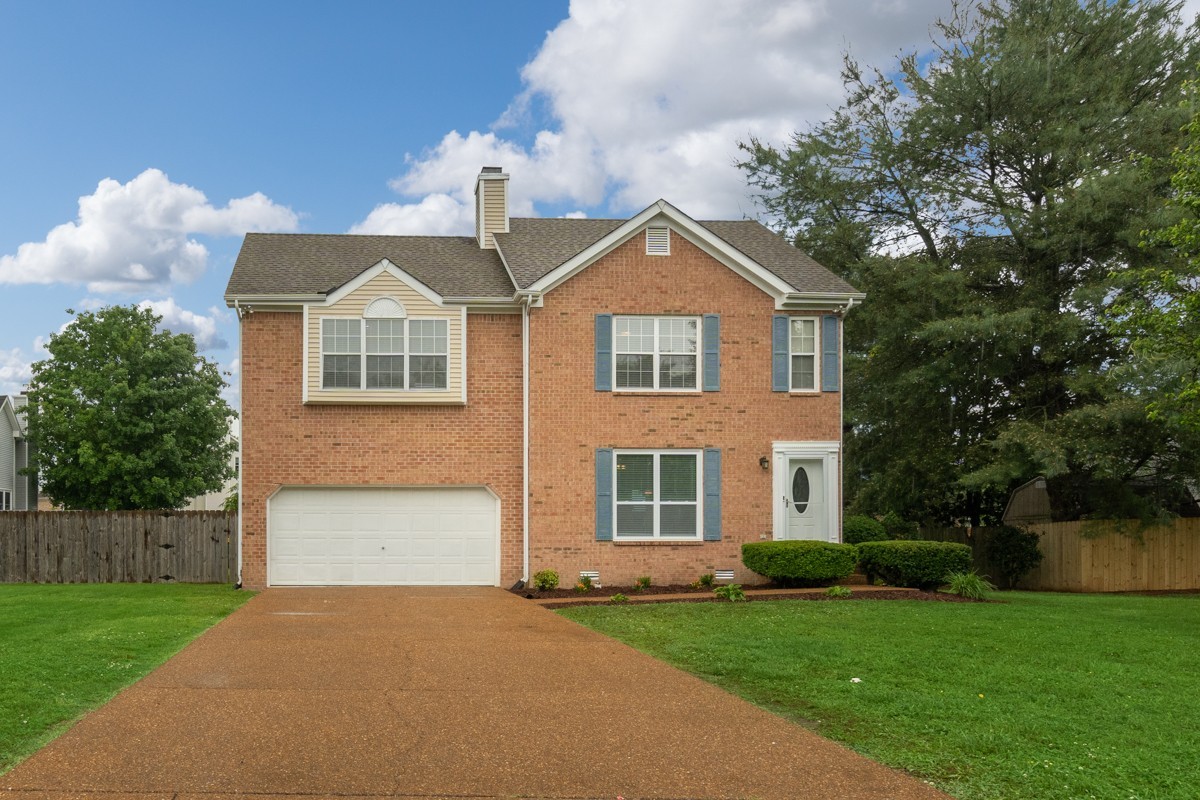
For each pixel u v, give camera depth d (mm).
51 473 38719
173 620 14977
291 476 21219
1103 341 26344
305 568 21281
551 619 15625
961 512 32188
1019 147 27453
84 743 8023
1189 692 10594
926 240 30297
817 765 7676
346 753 7863
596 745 8172
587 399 21547
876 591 19578
